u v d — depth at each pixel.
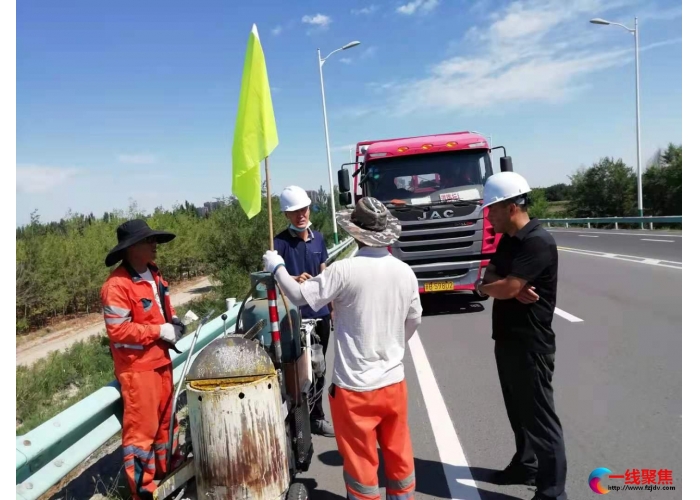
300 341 3.49
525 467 3.45
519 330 3.11
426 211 8.76
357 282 2.67
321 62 23.81
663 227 26.44
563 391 4.98
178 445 3.68
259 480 2.59
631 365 5.54
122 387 3.24
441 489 3.49
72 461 2.93
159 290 3.57
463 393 5.18
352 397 2.70
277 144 3.22
